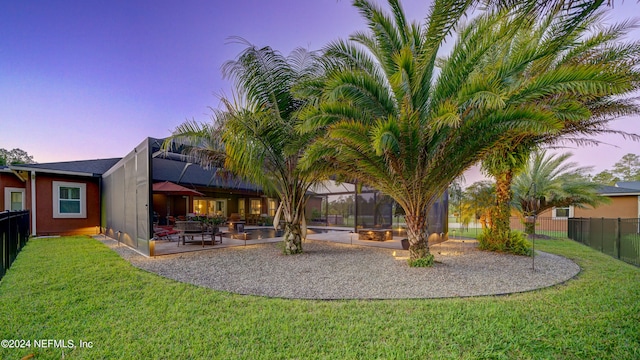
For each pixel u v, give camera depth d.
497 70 4.82
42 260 6.59
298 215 7.87
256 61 6.66
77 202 12.34
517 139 7.11
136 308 3.64
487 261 6.82
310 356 2.54
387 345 2.73
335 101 4.98
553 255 8.02
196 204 18.20
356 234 13.26
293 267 6.11
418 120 5.23
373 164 5.69
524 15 3.10
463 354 2.57
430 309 3.63
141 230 7.59
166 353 2.58
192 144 7.46
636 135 6.76
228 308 3.67
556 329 3.06
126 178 8.98
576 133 7.36
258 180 7.24
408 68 4.64
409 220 6.35
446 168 5.69
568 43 4.25
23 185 11.74
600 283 4.93
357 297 4.14
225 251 8.20
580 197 13.12
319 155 5.58
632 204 16.92
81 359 2.48
